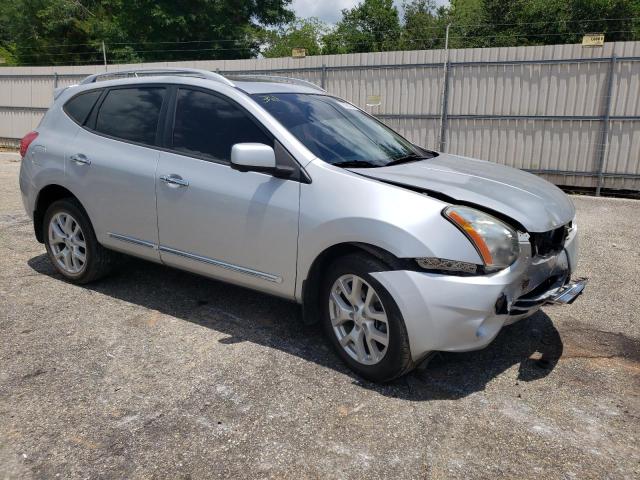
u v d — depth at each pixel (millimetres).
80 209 4418
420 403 2965
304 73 13047
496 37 29406
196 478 2371
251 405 2916
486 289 2838
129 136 4148
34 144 4660
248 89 3771
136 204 4016
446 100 11477
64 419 2768
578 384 3199
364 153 3654
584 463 2502
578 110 10469
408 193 3010
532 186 3582
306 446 2588
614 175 10398
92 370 3246
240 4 28578
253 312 4129
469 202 3002
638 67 9883
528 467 2471
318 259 3248
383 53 11930
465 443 2631
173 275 4879
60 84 16672
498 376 3271
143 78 4238
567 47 10312
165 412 2842
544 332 3902
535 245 3090
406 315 2904
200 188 3656
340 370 3297
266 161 3252
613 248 6305
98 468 2422
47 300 4285
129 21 27891
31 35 32844
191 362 3363
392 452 2557
